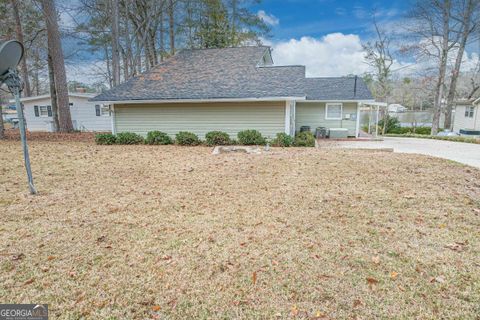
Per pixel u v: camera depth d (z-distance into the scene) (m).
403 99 31.81
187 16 20.12
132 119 12.39
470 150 10.38
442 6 18.55
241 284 2.51
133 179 5.90
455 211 4.07
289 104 11.12
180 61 14.64
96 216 3.97
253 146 10.38
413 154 8.64
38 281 2.54
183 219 3.88
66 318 2.12
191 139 11.01
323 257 2.92
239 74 12.67
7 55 4.20
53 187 5.29
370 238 3.31
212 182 5.68
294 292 2.40
